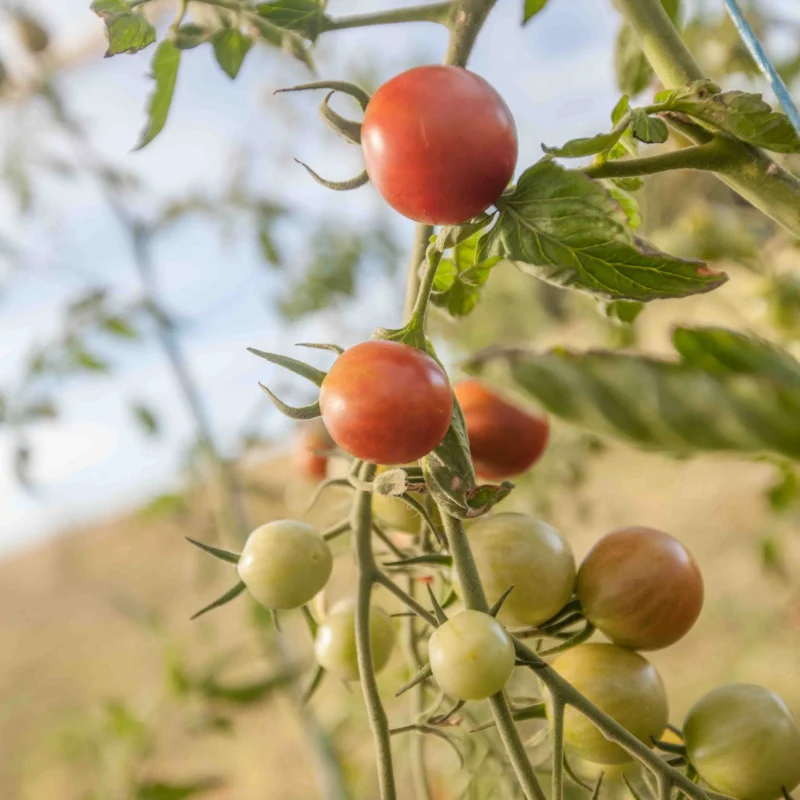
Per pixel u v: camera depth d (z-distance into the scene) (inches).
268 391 8.5
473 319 27.2
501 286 27.2
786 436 7.4
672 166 9.1
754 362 8.1
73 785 41.6
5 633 61.2
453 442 8.7
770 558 25.0
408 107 8.2
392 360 8.3
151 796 25.8
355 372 8.3
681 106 9.1
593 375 7.7
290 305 32.8
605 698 9.5
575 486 26.6
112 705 27.9
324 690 28.7
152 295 28.8
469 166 8.1
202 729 26.9
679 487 42.4
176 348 28.5
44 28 28.2
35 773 43.3
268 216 29.7
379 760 9.1
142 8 10.4
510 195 8.5
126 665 51.9
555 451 25.8
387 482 8.8
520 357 8.0
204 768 41.2
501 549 9.8
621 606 9.6
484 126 8.1
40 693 51.6
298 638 34.7
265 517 33.4
